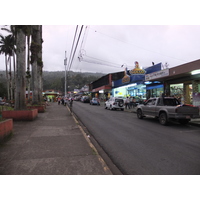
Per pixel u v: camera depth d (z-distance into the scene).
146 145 5.64
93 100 29.50
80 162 3.87
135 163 4.12
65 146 5.08
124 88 29.64
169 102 10.09
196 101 13.20
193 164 4.05
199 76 13.18
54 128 7.78
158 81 18.41
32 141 5.60
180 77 15.32
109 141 6.16
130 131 7.84
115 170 3.71
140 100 22.23
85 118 12.09
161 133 7.44
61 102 31.36
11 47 33.47
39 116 12.19
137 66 24.67
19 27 9.92
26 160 3.95
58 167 3.59
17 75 10.25
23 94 10.40
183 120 9.81
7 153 4.42
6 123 5.77
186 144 5.75
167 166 3.93
